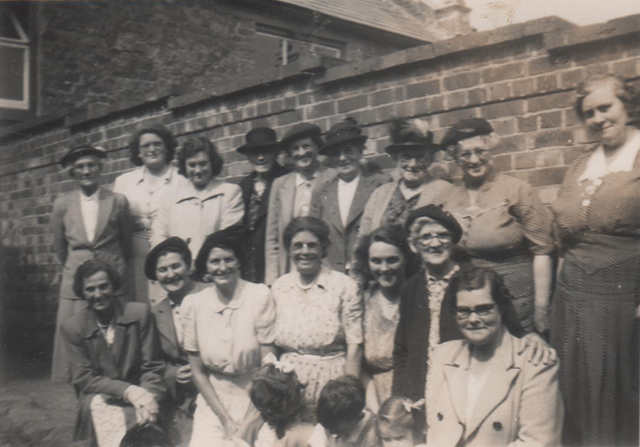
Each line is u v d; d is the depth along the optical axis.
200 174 4.15
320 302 3.21
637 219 2.69
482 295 2.60
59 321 4.39
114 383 3.49
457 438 2.65
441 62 3.84
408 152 3.46
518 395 2.60
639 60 3.15
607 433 2.69
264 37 7.94
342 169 3.70
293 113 4.61
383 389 3.20
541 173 3.46
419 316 2.95
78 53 7.27
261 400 3.07
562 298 2.84
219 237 3.37
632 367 2.69
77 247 4.45
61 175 6.36
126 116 5.82
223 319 3.36
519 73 3.54
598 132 2.82
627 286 2.69
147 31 7.65
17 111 6.96
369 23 8.23
